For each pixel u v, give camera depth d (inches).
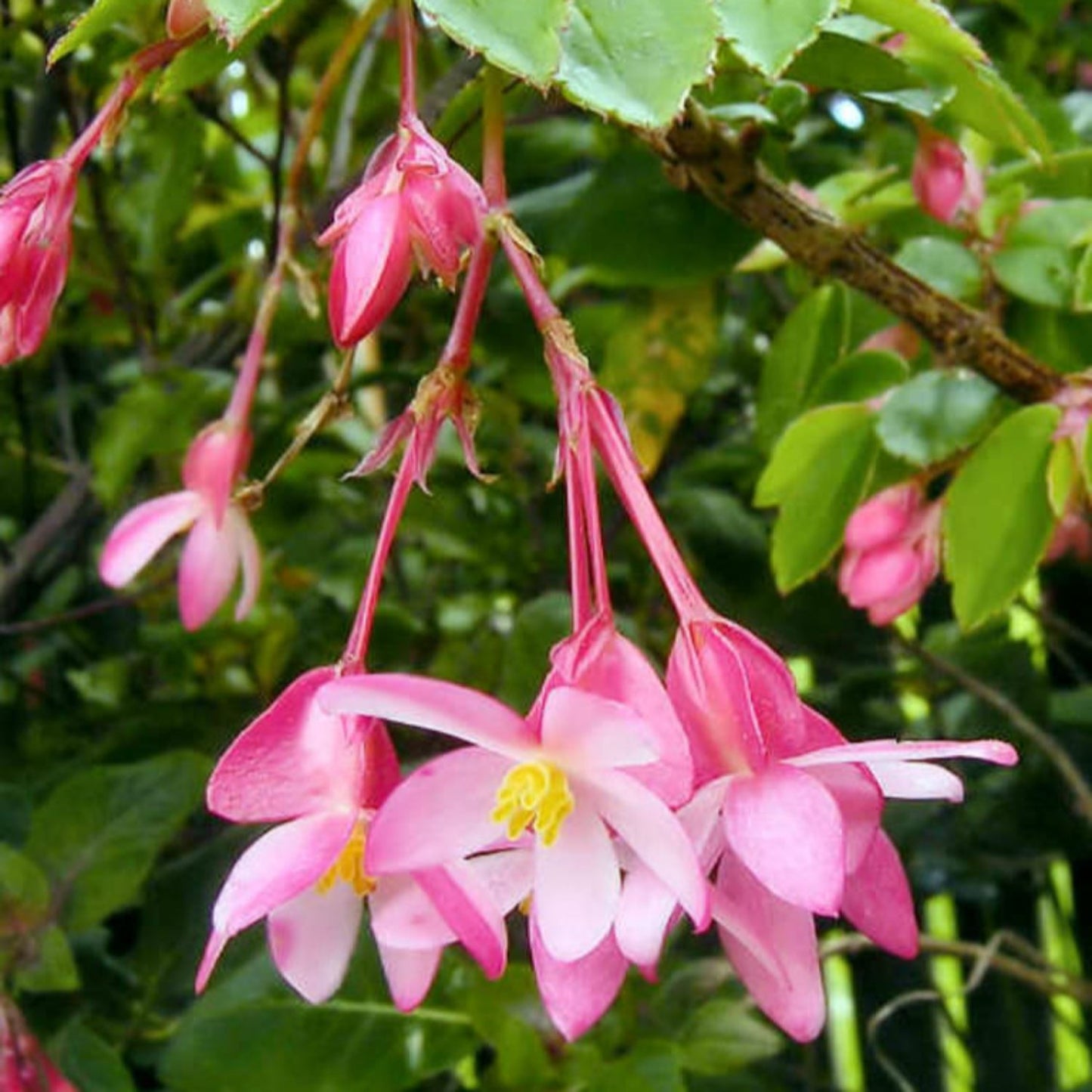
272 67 12.2
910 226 10.5
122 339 15.0
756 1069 16.3
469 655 14.3
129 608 16.6
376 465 6.0
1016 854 16.2
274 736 5.7
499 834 5.3
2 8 10.9
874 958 19.9
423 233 5.6
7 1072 8.7
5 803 11.2
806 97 9.0
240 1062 9.8
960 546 8.6
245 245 15.6
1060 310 9.5
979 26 13.2
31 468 14.5
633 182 10.3
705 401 15.7
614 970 5.5
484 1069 13.0
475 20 5.1
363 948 10.2
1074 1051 19.6
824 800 5.3
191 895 11.1
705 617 5.7
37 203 6.1
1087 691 17.0
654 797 5.1
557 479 5.8
